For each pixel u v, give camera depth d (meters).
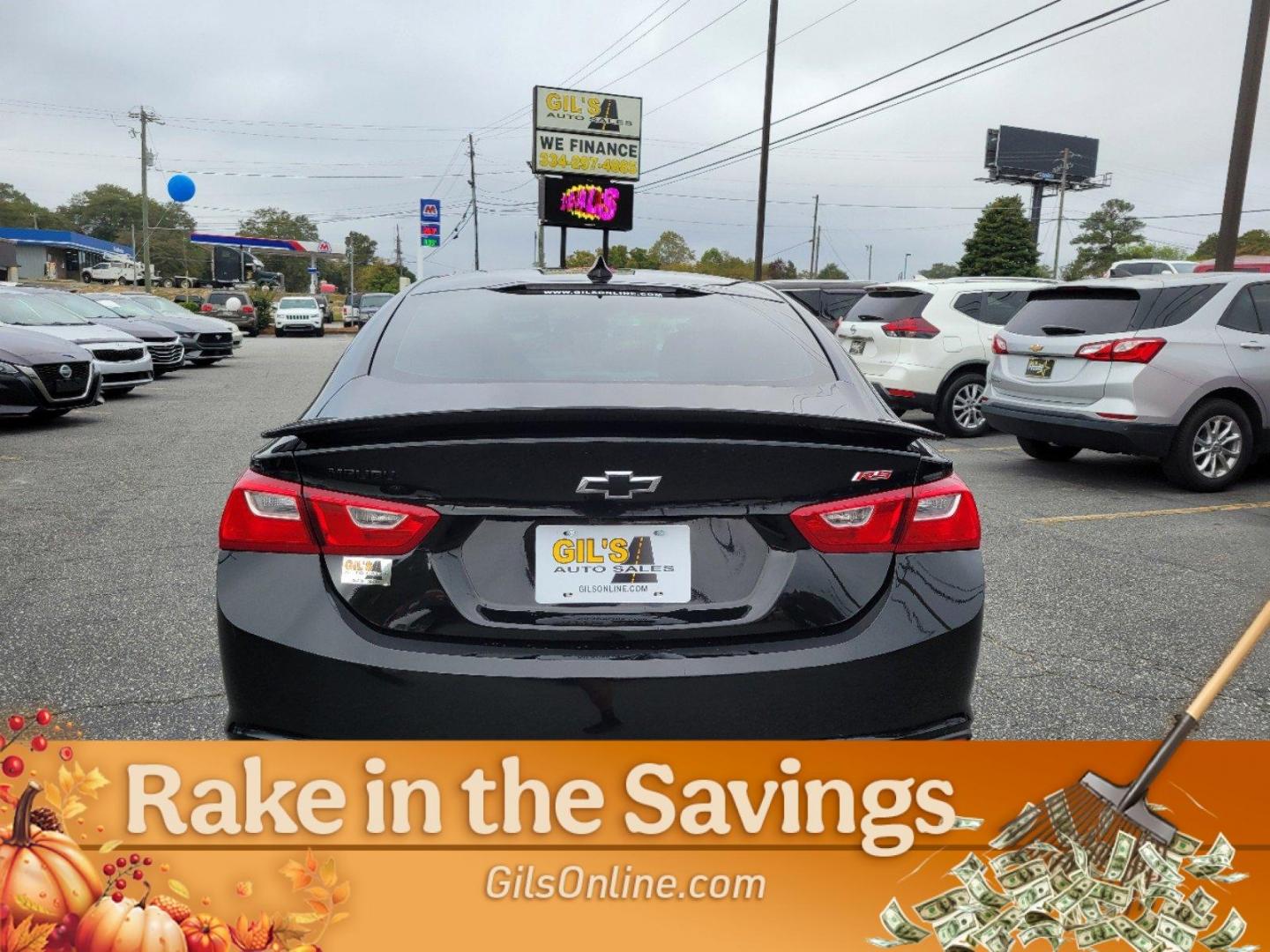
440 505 1.94
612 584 1.95
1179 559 5.44
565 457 1.92
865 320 11.05
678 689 1.89
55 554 5.30
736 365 2.52
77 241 88.62
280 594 1.96
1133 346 7.10
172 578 4.85
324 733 1.93
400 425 1.92
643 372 2.45
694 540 1.97
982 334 10.48
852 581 2.01
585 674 1.88
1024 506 6.84
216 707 3.29
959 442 10.30
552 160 45.88
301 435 1.97
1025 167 93.25
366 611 1.93
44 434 10.20
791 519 1.99
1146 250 94.75
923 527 2.06
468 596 1.94
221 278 74.62
